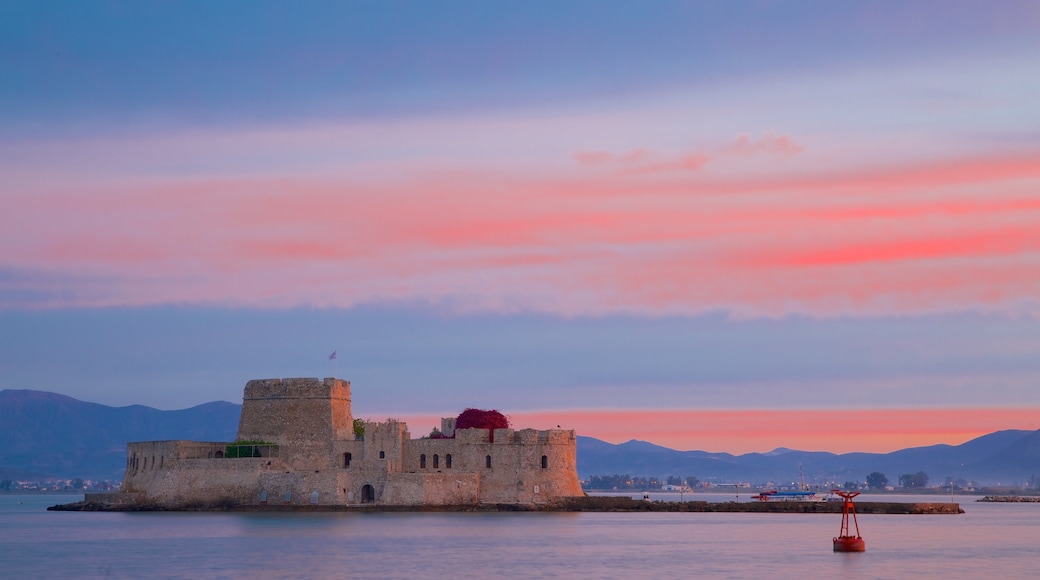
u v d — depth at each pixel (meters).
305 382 196.00
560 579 117.81
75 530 168.50
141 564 127.12
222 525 168.50
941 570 128.75
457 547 141.75
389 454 192.25
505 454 193.38
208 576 118.88
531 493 193.50
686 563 131.12
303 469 193.88
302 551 137.00
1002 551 151.00
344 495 190.12
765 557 138.38
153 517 185.75
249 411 197.62
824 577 122.00
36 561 130.38
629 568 125.81
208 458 195.62
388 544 144.00
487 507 191.88
